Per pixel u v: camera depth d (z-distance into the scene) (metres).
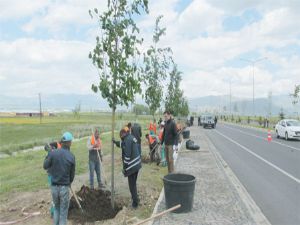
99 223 7.48
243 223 7.29
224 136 34.84
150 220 7.45
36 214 8.20
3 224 7.63
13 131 45.38
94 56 8.08
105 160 16.72
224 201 9.01
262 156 18.98
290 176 13.05
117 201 8.85
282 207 8.87
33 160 19.50
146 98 17.11
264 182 11.95
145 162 15.30
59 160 6.81
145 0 8.12
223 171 13.47
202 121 54.81
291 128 30.11
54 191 6.86
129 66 8.12
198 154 18.67
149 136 15.56
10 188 11.14
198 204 8.72
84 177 12.54
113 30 8.00
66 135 6.99
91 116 106.44
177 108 27.03
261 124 59.66
